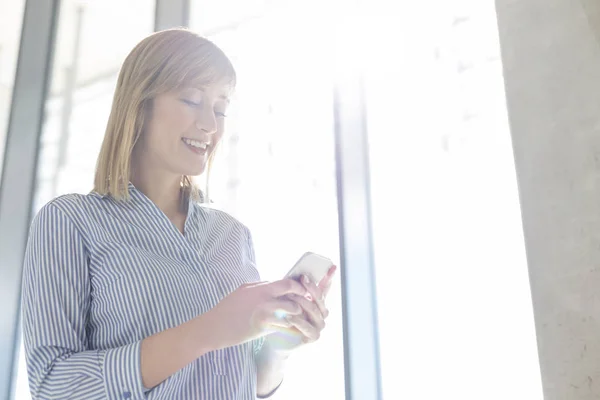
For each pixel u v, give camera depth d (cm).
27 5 248
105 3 247
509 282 147
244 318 74
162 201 98
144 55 94
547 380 120
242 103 196
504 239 151
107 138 94
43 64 238
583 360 117
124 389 72
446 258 157
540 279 125
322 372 165
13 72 252
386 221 167
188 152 93
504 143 157
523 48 139
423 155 168
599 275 119
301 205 179
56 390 74
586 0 134
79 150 226
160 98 93
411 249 162
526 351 142
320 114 186
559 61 134
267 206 182
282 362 96
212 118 94
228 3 214
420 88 174
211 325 74
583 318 119
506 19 143
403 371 155
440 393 150
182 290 86
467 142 162
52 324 78
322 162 182
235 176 189
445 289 155
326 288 89
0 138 244
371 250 166
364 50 183
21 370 208
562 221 126
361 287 164
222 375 86
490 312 148
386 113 176
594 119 127
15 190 224
